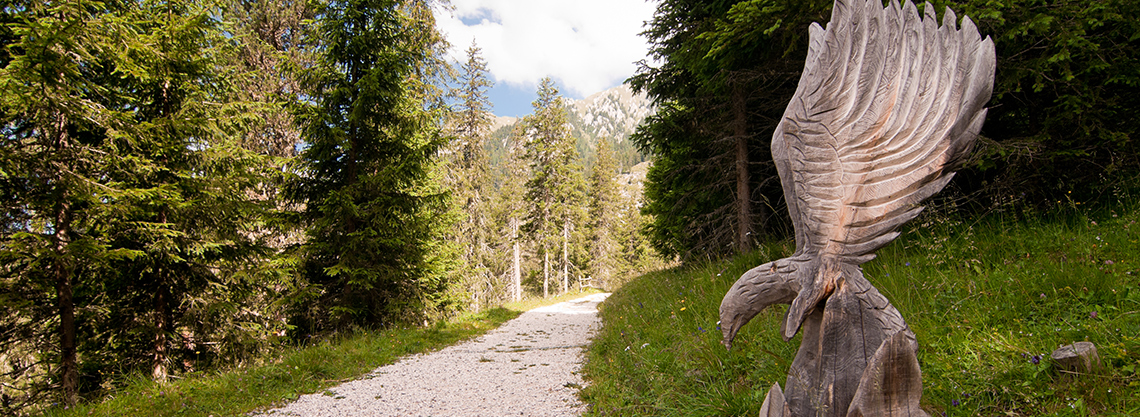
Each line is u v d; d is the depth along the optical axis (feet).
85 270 22.03
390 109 31.94
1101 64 14.35
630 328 20.97
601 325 29.45
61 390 20.22
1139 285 9.87
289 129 37.99
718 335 13.99
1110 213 14.25
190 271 24.62
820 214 5.54
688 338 15.69
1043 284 10.98
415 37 38.70
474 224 64.59
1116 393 7.18
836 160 5.51
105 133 20.95
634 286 42.52
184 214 22.79
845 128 5.49
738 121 27.86
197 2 24.75
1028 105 17.70
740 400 9.93
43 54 16.66
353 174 30.83
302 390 17.16
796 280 5.60
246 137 35.06
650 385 13.41
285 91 38.45
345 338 27.84
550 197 93.15
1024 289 11.03
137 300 24.54
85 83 19.72
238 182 23.93
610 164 121.49
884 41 5.52
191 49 22.86
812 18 17.40
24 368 21.38
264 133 37.96
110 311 23.16
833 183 5.50
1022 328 9.81
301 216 29.58
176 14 24.04
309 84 30.99
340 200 28.55
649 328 19.72
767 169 30.07
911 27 5.52
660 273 43.65
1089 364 7.68
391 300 31.68
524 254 119.85
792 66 22.90
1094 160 16.39
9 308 18.34
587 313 46.85
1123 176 15.72
